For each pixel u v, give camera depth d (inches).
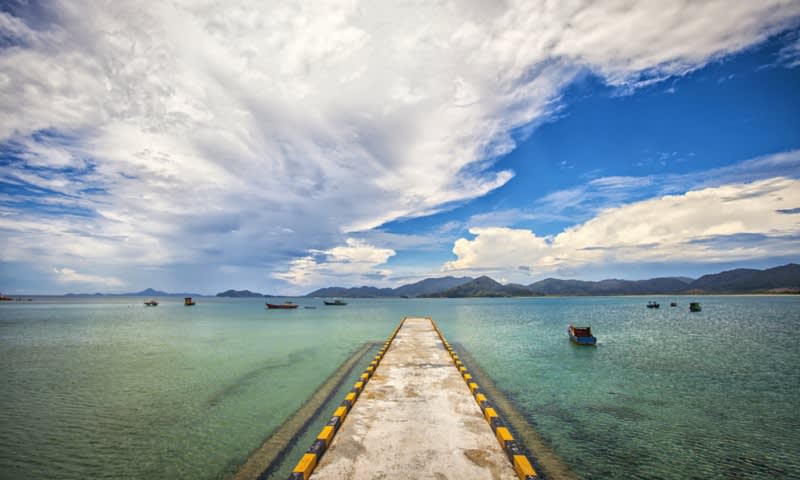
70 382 611.2
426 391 424.8
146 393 541.6
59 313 2928.2
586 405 469.1
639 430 386.3
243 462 326.3
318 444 260.4
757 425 401.4
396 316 2409.0
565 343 1037.2
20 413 457.1
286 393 537.3
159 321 2059.5
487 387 555.8
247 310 3582.7
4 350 981.8
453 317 2199.8
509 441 265.1
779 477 294.0
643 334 1238.9
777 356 817.5
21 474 309.3
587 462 317.4
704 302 4266.7
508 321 1849.2
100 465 323.3
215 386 579.5
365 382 461.7
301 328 1568.7
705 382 586.2
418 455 258.4
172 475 305.1
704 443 355.3
